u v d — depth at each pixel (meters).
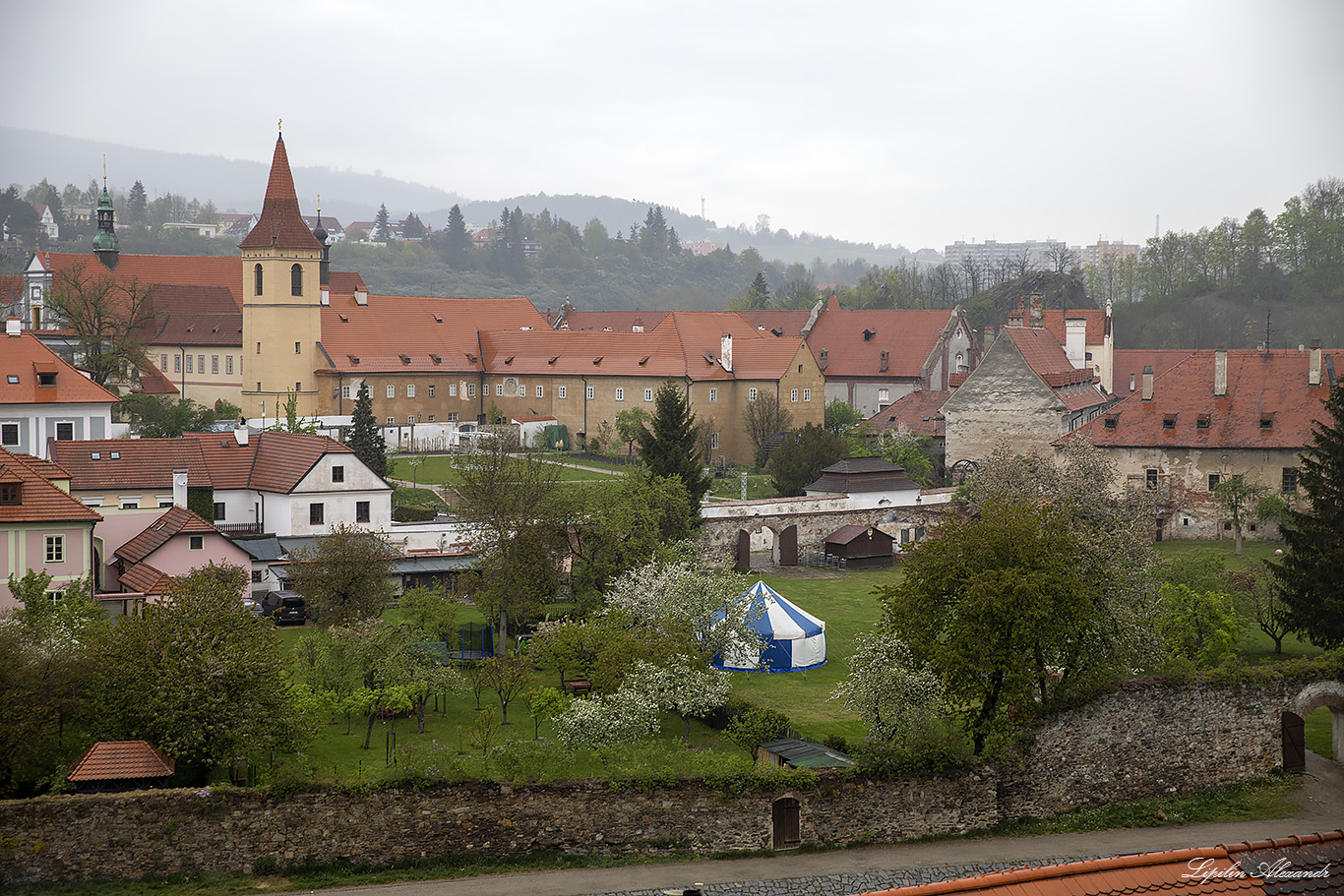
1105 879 23.45
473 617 77.44
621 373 150.25
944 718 49.81
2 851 40.41
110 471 86.81
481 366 162.50
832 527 99.12
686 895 29.61
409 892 40.78
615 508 77.25
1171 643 60.62
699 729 57.62
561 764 47.69
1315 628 62.78
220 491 88.75
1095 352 157.62
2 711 43.75
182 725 45.69
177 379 175.38
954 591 49.94
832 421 146.62
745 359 147.75
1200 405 102.94
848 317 169.50
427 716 58.41
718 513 94.19
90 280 178.75
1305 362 103.31
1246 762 52.09
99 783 43.72
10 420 101.44
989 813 47.25
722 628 65.31
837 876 42.22
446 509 104.00
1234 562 90.12
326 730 55.34
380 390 155.62
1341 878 23.70
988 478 86.81
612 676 55.88
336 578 70.38
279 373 151.62
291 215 151.38
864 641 52.94
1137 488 97.00
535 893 40.56
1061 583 48.75
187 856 41.62
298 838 42.19
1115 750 49.88
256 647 48.81
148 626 48.69
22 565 69.56
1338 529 64.12
